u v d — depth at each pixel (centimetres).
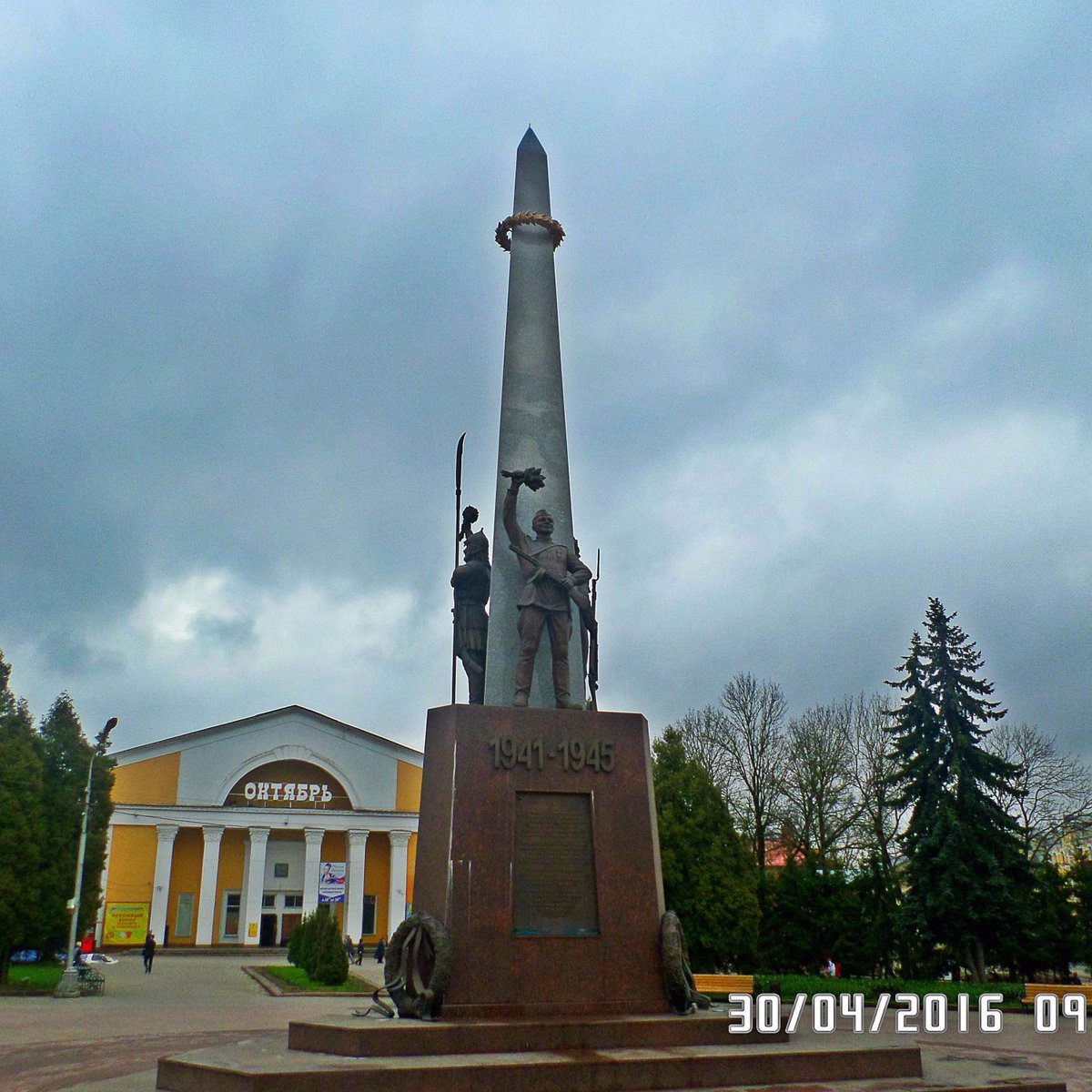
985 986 2203
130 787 5303
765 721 3797
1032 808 3594
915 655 2769
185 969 3675
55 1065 1022
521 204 1287
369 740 5694
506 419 1141
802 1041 820
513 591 1053
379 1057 720
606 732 912
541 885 853
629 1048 763
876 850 3044
